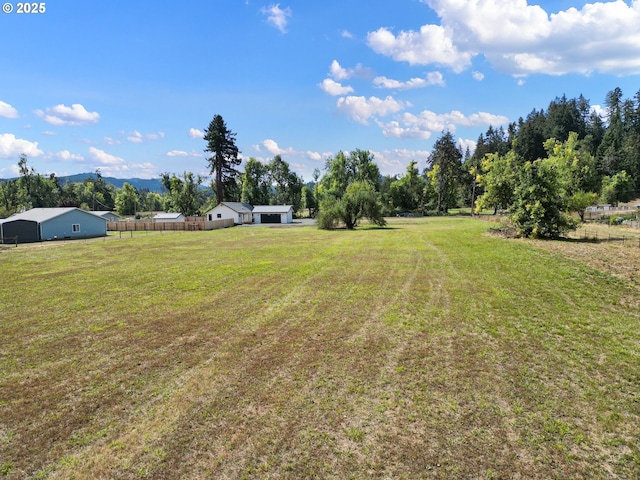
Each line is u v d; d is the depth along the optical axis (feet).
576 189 129.90
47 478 13.03
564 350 22.81
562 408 16.67
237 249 78.02
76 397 18.49
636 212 161.17
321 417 16.33
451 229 113.39
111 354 23.76
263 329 28.02
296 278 46.26
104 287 43.11
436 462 13.42
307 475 12.89
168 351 24.12
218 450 14.30
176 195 239.91
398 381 19.45
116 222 173.68
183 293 39.70
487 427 15.42
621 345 23.38
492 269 47.39
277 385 19.29
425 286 40.27
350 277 46.21
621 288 35.70
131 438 15.17
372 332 26.84
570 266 45.57
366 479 12.65
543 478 12.59
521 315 29.55
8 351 24.41
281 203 270.26
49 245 94.63
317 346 24.45
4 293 40.55
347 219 139.03
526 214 77.41
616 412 16.30
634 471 12.85
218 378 20.22
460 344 24.17
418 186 247.70
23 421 16.52
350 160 253.85
